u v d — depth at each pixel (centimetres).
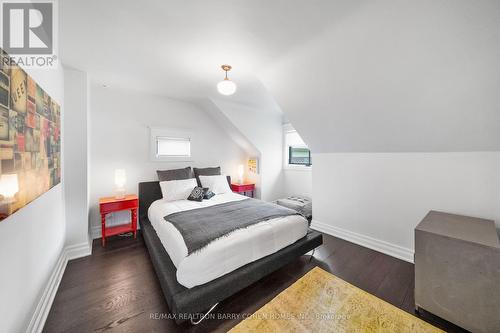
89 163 262
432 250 141
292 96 249
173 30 162
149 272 199
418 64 152
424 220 174
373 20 141
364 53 165
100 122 290
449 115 171
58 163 188
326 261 222
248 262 169
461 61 137
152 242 211
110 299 161
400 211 234
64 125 222
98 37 171
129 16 146
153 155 333
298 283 183
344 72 188
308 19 147
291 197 424
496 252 118
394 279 189
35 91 130
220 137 424
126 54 200
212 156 412
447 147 197
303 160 436
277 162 454
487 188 180
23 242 117
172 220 206
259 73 240
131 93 314
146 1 132
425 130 195
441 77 151
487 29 118
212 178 355
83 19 148
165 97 346
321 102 234
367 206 263
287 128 452
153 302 158
